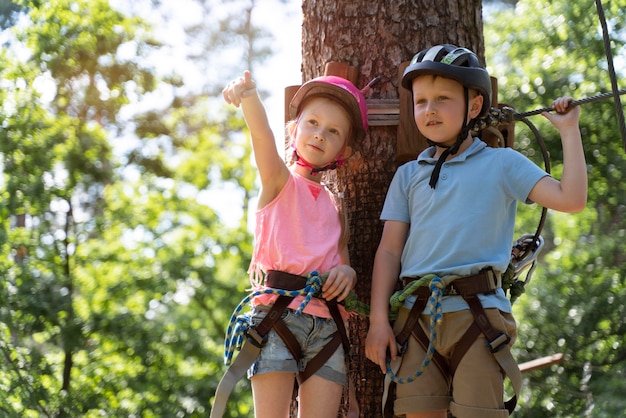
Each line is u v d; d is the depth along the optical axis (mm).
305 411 3537
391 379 3496
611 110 11250
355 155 4137
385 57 4199
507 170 3539
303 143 3709
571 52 11750
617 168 11281
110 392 14773
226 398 3428
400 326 3564
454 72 3518
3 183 14414
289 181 3629
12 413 12641
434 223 3543
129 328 15141
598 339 9969
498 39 12289
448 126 3564
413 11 4238
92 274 15898
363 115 3746
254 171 20719
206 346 16922
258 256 3660
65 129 15344
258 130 3459
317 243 3629
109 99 18328
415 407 3465
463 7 4359
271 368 3475
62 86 17062
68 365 14336
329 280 3541
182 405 15344
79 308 14789
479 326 3402
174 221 18047
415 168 3725
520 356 10055
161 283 16547
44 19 15961
